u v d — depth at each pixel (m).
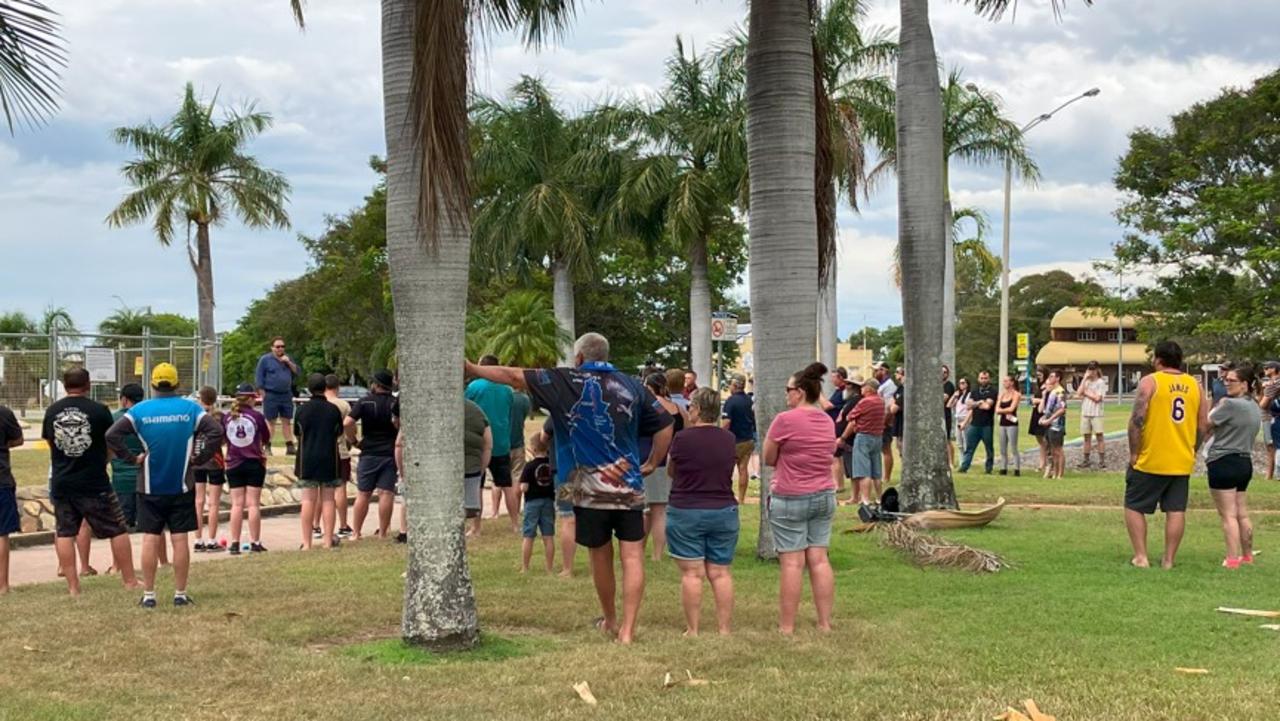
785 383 10.77
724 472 7.62
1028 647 7.10
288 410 19.39
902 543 11.20
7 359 24.22
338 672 6.68
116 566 10.57
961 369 85.44
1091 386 21.75
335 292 50.97
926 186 13.95
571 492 7.43
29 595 9.50
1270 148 30.62
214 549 12.55
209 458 8.99
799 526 7.66
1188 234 29.06
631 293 53.72
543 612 8.45
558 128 32.12
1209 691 6.02
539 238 31.61
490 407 13.22
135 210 36.47
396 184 7.14
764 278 10.88
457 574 7.27
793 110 10.84
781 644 7.28
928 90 14.02
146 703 6.08
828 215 12.23
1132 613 8.15
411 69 7.10
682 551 7.62
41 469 18.59
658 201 30.20
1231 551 10.27
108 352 23.47
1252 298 29.08
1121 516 14.35
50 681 6.54
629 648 7.21
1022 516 14.32
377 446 13.03
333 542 12.48
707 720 5.58
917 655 6.91
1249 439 10.24
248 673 6.70
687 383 13.08
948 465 13.97
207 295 37.78
